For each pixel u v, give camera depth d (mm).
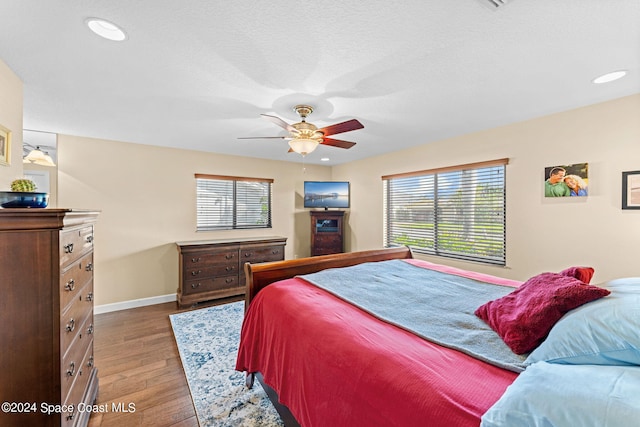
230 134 3240
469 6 1225
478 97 2221
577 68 1771
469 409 782
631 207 2195
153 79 1896
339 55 1619
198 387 1989
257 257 4164
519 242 2873
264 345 1722
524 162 2809
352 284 2021
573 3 1208
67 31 1391
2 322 1143
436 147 3660
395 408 878
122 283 3598
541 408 647
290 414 1447
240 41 1484
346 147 2770
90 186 3391
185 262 3631
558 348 904
